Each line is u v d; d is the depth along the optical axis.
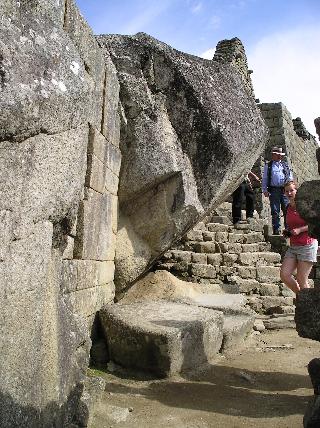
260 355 5.09
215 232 9.14
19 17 2.12
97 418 3.08
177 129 5.60
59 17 2.55
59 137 2.31
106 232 4.89
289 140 17.06
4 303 1.90
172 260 8.12
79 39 3.87
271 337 6.09
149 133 5.32
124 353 4.24
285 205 10.38
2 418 1.80
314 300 2.36
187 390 3.83
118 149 5.26
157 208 5.42
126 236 5.44
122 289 5.56
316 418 2.23
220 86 6.15
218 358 4.87
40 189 2.19
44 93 2.01
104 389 3.61
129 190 5.36
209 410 3.41
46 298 2.38
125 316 4.54
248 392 3.86
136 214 5.50
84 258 4.16
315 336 2.33
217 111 5.68
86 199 4.13
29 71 1.98
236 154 5.67
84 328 3.16
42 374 2.25
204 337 4.62
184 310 5.07
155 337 4.09
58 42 2.35
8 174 1.91
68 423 2.63
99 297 4.74
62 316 2.69
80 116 2.46
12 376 1.92
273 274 8.30
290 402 3.63
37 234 2.22
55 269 2.58
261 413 3.38
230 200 12.14
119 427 3.02
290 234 5.23
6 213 1.92
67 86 2.22
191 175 5.61
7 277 1.93
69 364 2.73
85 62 3.99
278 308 7.48
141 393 3.71
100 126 4.55
